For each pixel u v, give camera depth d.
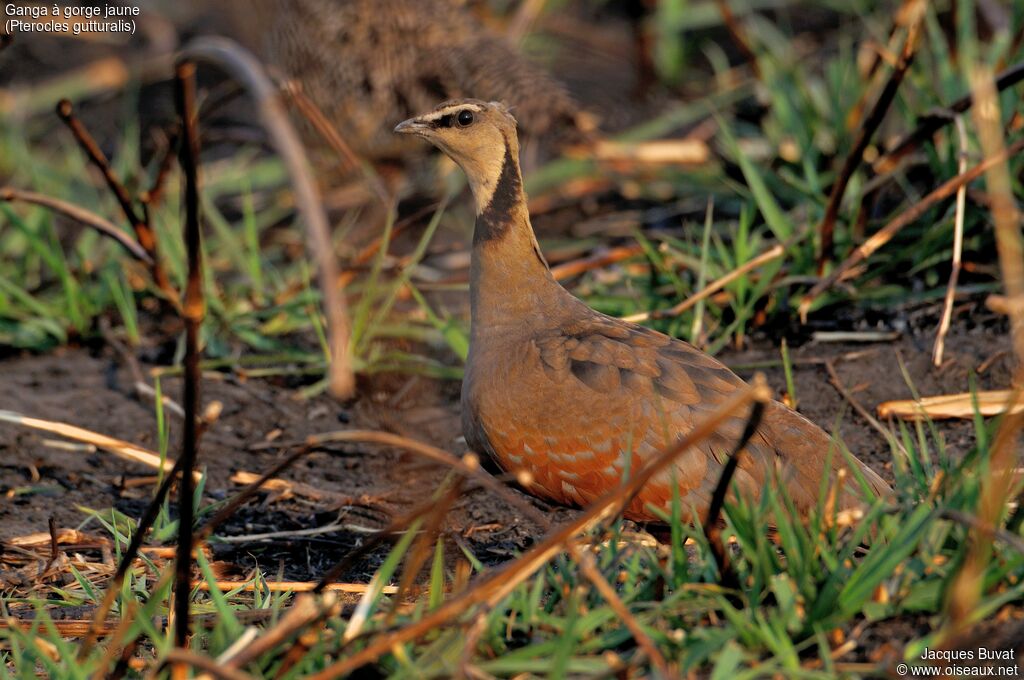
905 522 6.49
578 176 14.83
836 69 13.46
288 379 11.48
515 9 18.69
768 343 10.84
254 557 8.41
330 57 14.04
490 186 8.45
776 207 11.46
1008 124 11.43
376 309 12.16
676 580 6.41
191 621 6.80
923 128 10.61
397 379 11.16
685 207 13.84
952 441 9.06
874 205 11.73
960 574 5.95
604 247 12.74
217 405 6.27
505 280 8.41
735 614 6.01
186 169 5.77
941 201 10.89
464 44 14.03
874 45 12.72
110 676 6.33
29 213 14.08
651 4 16.97
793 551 6.34
